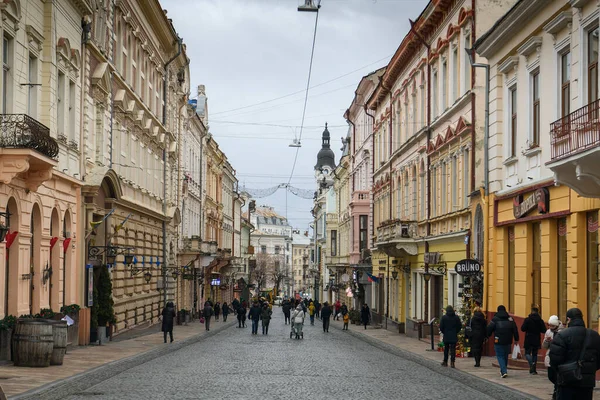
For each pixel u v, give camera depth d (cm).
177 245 5350
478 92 2917
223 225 8912
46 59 2409
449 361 2403
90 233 2945
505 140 2572
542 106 2220
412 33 3903
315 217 12069
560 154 1834
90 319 2923
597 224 1888
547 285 2181
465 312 2706
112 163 3338
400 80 4562
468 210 3027
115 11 3381
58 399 1473
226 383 1778
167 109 4853
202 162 6919
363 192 6438
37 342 1972
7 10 2056
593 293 1919
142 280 4109
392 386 1791
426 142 3844
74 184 2744
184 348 3077
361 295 5912
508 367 2175
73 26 2705
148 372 2034
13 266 2191
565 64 2070
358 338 4072
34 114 2352
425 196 3903
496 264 2639
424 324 3634
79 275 2830
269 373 2038
